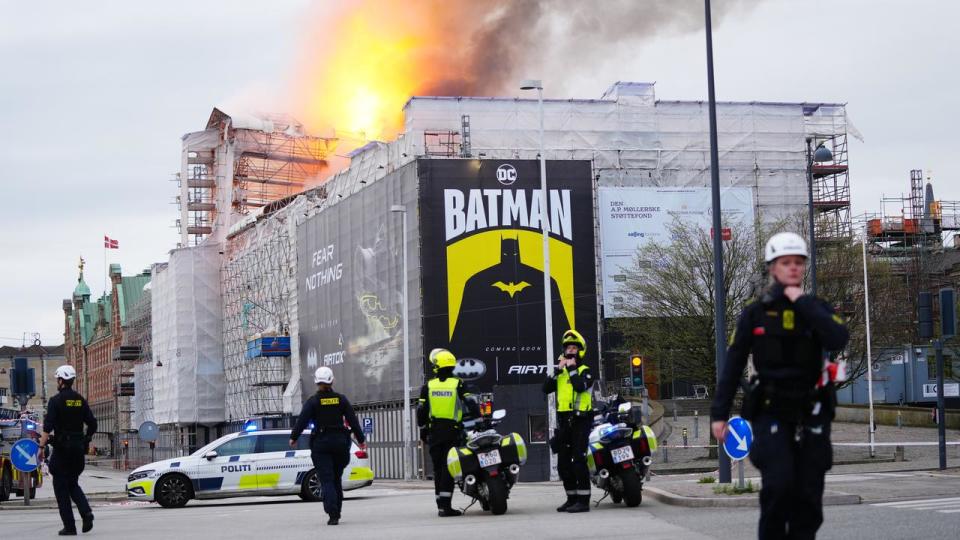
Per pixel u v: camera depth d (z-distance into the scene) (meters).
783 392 6.71
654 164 65.06
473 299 57.34
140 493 25.53
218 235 96.25
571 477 15.55
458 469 15.66
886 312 51.78
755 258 49.12
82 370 175.75
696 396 62.84
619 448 15.76
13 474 30.59
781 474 6.61
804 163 67.19
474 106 63.69
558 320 58.19
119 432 133.12
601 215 61.91
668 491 17.14
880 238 81.12
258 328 83.31
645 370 55.41
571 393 15.44
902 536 10.92
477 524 14.09
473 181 58.09
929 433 46.50
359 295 63.47
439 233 57.44
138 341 123.25
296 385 72.56
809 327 6.72
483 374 56.97
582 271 58.91
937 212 85.50
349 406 15.63
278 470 26.16
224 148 95.31
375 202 61.69
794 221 54.94
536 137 64.19
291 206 76.75
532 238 58.47
